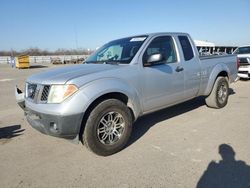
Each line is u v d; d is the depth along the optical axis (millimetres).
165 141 4391
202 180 3084
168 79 4762
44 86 3615
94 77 3705
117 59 4570
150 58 4238
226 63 6523
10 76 19938
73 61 44844
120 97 4191
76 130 3529
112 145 3877
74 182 3182
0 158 3967
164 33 5016
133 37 5031
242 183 2994
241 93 8820
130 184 3074
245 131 4742
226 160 3578
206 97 6422
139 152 3975
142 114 4504
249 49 13180
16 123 5855
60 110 3385
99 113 3689
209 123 5312
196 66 5473
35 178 3320
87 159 3807
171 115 5980
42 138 4789
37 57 57219
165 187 2975
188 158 3691
